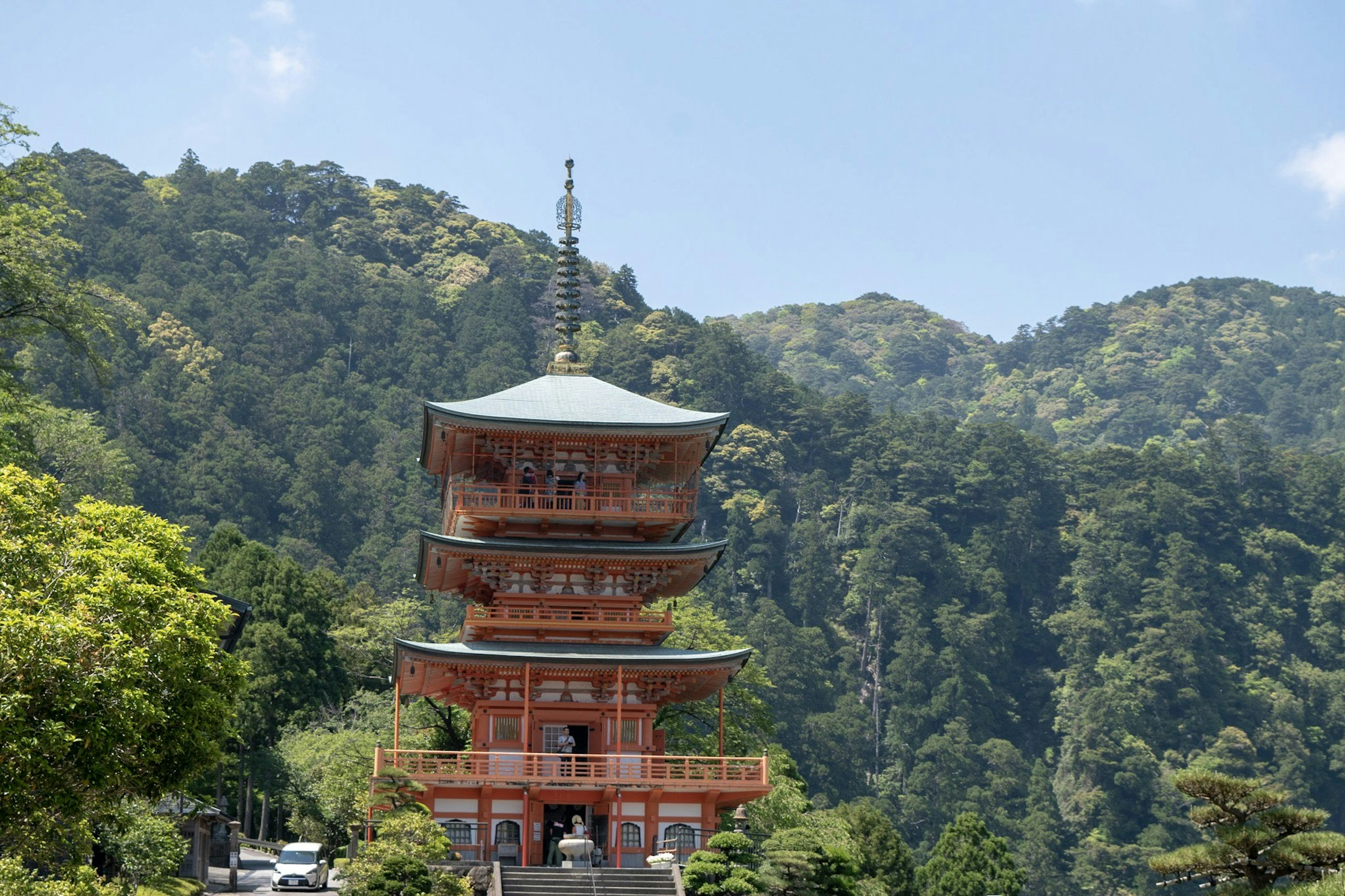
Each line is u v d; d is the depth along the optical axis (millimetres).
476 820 54969
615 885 49875
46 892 31859
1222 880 33594
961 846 90375
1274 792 32938
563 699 57781
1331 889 30891
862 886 66000
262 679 89250
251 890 62656
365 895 47156
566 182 70000
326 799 76375
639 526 60344
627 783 54469
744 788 55469
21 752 29906
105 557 33781
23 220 56188
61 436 93375
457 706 69188
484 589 62438
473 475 61688
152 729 34281
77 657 31453
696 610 82562
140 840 50875
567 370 66500
